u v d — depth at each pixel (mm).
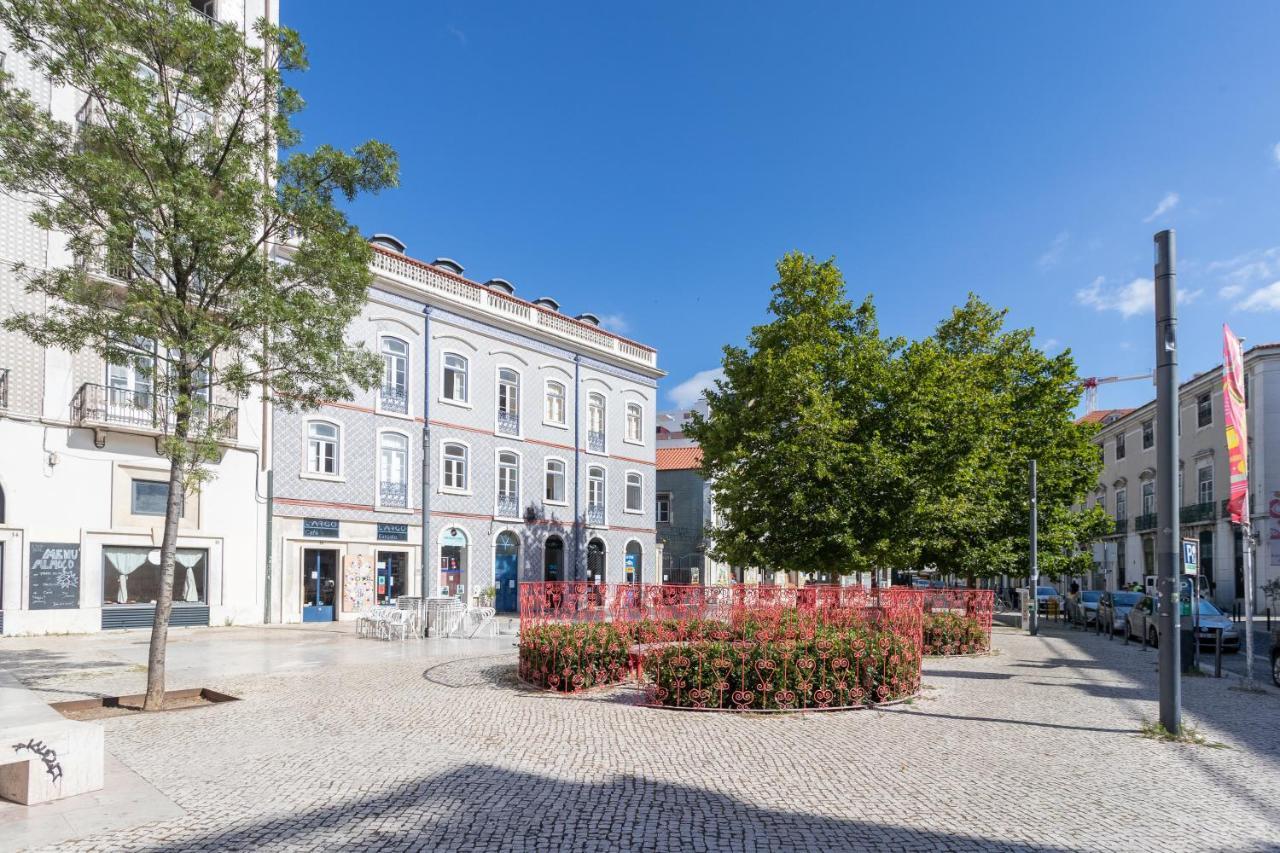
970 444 19062
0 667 13867
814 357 19094
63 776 6355
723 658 10250
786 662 10172
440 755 7770
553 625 12469
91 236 10453
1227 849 5527
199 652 16469
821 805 6371
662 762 7594
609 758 7723
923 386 19000
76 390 20000
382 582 27078
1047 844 5598
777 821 5992
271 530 23984
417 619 20656
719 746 8234
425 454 21656
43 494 19391
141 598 21062
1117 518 49938
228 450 22938
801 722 9422
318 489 25266
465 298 30719
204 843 5426
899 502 18328
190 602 22078
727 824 5914
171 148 10539
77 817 5926
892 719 9648
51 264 19438
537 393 33625
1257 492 33562
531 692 11336
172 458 10688
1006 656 17016
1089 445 27281
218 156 11242
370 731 8828
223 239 10570
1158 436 9539
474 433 30625
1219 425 36688
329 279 11594
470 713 9852
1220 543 36156
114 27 9984
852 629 11734
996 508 23016
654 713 9867
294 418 24734
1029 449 25109
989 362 24359
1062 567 26609
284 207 11438
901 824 5957
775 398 19031
